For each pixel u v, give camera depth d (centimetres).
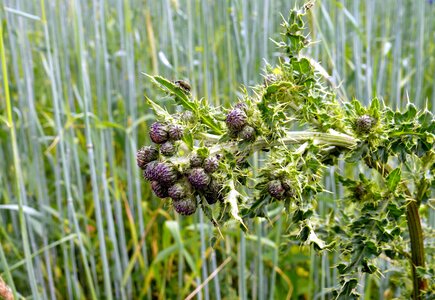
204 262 60
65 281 73
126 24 67
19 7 69
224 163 26
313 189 26
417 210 33
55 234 73
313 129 30
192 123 27
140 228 67
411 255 35
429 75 88
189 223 73
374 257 29
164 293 68
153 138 26
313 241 26
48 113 81
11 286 43
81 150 74
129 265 64
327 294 66
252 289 67
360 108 29
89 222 74
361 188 32
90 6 84
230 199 24
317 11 67
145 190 75
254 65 65
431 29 85
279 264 65
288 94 29
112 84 88
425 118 28
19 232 73
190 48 66
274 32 80
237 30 66
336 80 60
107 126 67
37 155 70
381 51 73
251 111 27
